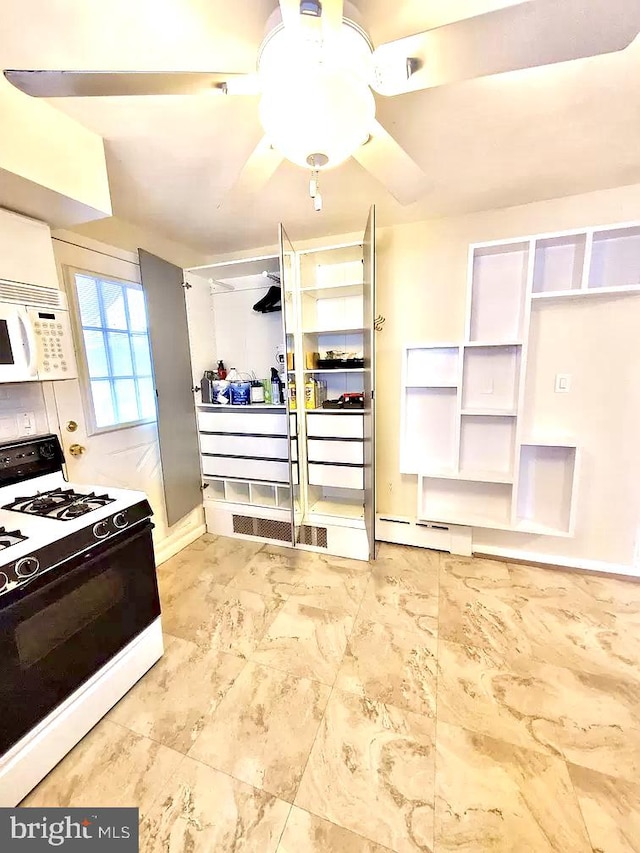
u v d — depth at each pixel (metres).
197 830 1.08
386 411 2.67
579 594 2.11
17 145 1.14
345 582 2.27
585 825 1.07
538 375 2.26
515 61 0.84
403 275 2.48
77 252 1.98
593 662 1.64
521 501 2.43
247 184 1.32
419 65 0.85
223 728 1.37
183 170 1.64
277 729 1.36
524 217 2.17
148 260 2.30
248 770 1.23
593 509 2.26
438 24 0.93
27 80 0.87
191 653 1.73
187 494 2.74
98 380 2.13
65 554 1.27
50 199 1.30
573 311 2.15
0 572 1.08
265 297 2.74
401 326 2.54
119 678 1.48
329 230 2.46
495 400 2.38
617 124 1.40
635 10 0.70
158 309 2.39
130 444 2.35
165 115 1.27
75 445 1.98
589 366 2.16
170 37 0.97
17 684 1.13
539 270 2.19
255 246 2.77
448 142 1.51
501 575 2.32
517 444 2.20
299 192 1.89
